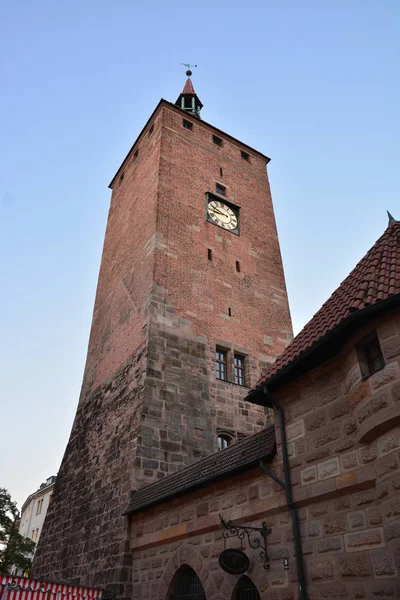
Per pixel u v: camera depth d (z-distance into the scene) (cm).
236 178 3681
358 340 1109
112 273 3394
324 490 1109
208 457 1648
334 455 1121
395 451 966
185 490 1525
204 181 3422
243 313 2952
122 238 3444
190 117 3741
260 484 1298
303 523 1152
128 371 2511
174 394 2320
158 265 2750
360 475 1041
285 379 1303
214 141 3794
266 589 1183
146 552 1706
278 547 1194
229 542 1344
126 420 2278
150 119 3744
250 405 2561
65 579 2156
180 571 1535
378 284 1131
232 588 1287
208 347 2638
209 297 2847
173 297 2681
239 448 1483
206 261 2994
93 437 2562
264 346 2906
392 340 1027
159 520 1669
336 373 1190
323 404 1197
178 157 3400
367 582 972
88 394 2933
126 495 1955
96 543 2020
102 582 1834
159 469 2056
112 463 2219
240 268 3153
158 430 2159
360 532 1019
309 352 1188
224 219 3331
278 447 1274
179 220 3050
